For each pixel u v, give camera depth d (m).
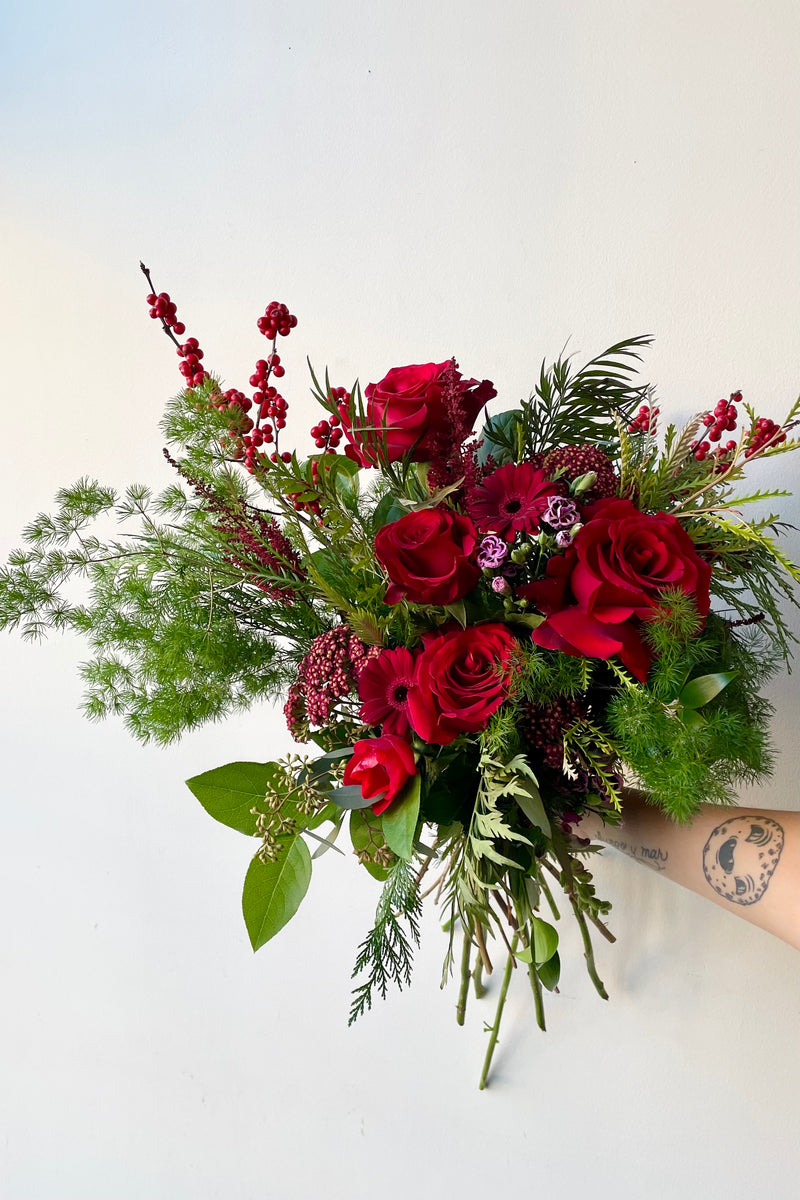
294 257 1.34
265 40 1.36
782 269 1.20
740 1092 1.14
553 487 0.89
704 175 1.22
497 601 0.91
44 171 1.42
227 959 1.30
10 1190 1.34
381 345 1.31
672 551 0.86
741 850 0.95
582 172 1.26
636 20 1.25
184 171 1.38
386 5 1.32
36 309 1.42
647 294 1.23
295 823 0.94
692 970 1.16
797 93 1.20
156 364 1.37
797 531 1.15
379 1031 1.24
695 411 1.21
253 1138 1.27
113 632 1.01
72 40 1.43
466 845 0.92
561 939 1.20
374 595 0.91
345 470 0.97
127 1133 1.31
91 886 1.35
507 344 1.27
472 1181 1.20
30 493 1.40
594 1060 1.18
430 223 1.30
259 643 1.03
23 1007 1.36
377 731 0.93
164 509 1.04
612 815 0.96
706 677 0.86
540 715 0.89
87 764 1.36
